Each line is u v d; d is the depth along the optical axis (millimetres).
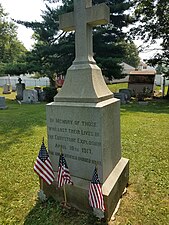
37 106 13242
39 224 2633
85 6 2842
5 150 5188
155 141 5703
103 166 2750
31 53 16984
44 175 2824
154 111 10883
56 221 2668
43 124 7980
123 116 9367
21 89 17375
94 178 2439
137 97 16656
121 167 3242
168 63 17234
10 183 3623
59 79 21625
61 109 2975
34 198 3189
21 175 3902
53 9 16734
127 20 16516
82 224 2590
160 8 15484
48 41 17328
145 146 5312
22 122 8383
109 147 2938
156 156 4652
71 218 2707
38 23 16734
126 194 3219
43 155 2848
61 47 15625
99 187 2426
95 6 2752
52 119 3105
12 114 10266
